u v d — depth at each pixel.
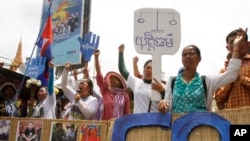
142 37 3.43
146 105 3.99
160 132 3.01
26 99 7.86
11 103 5.14
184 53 3.26
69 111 4.80
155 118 3.05
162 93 3.35
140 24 3.45
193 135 2.88
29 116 5.16
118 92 4.55
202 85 3.14
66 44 18.28
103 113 4.42
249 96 3.26
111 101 4.45
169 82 3.34
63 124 3.66
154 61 3.38
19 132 3.81
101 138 3.47
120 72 4.51
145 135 3.06
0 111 5.04
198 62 3.27
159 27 3.45
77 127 3.60
